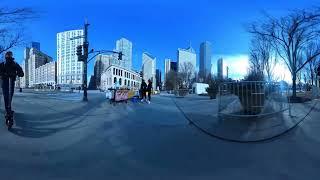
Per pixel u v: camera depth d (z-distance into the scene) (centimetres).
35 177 734
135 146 982
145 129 1199
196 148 959
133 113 1614
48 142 1015
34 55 11575
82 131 1170
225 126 1173
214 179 736
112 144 1003
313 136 1037
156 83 10238
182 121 1345
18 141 1013
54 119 1384
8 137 1051
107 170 787
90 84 10962
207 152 922
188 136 1088
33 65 11669
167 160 860
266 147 949
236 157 878
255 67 4028
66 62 9050
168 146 981
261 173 766
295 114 1360
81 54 2933
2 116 1309
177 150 943
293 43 2827
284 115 1327
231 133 1086
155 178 740
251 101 1215
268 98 1234
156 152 926
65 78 9112
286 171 775
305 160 841
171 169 796
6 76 1129
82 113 1598
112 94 2197
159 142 1024
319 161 831
